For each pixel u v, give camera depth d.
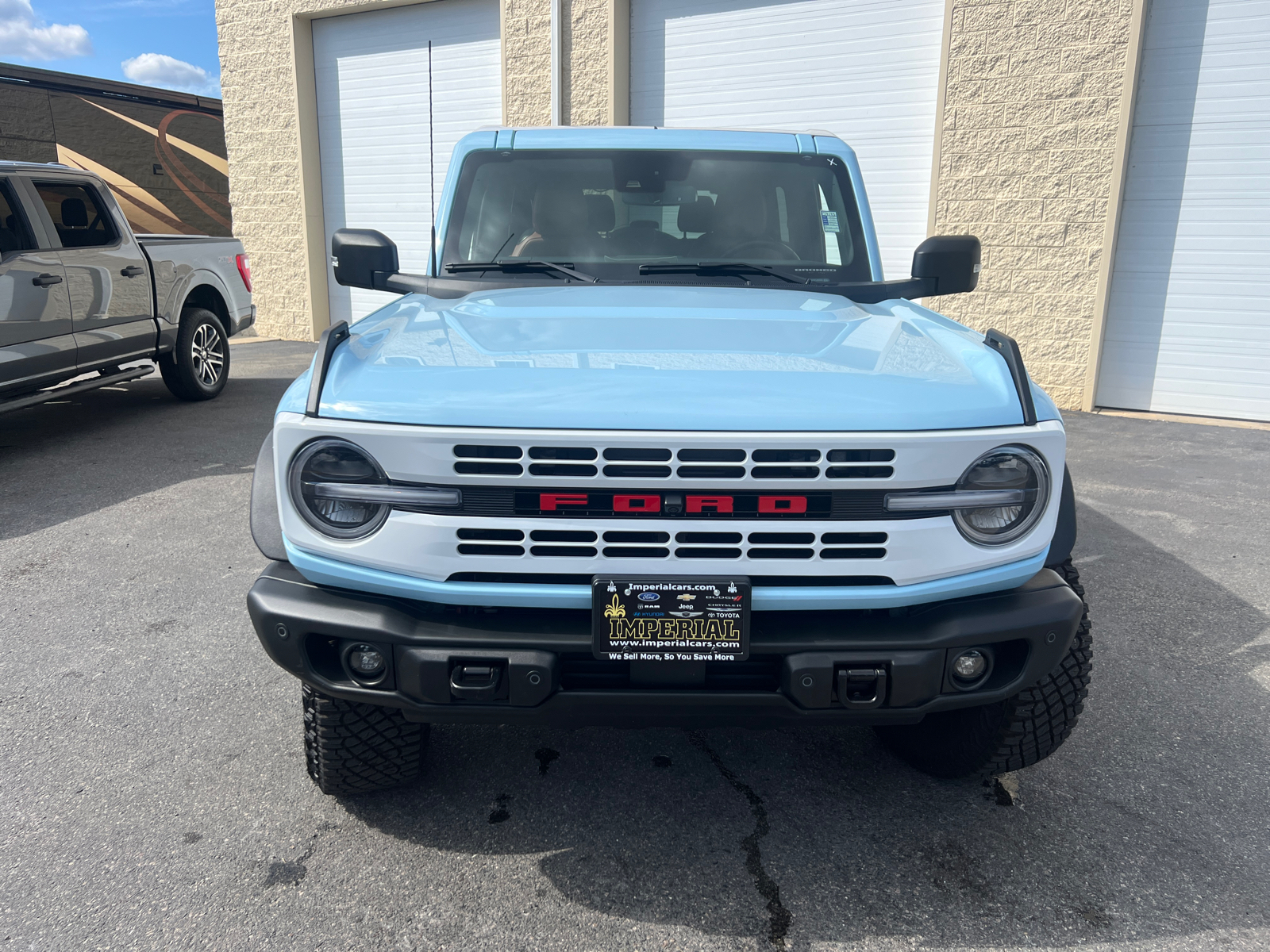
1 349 5.64
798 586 1.93
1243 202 7.61
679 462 1.83
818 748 2.80
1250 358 7.83
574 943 1.98
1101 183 7.90
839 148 3.41
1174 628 3.65
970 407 1.93
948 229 8.52
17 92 15.14
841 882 2.18
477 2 10.78
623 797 2.53
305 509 1.93
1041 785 2.59
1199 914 2.07
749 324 2.37
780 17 9.12
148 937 1.99
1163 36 7.61
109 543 4.59
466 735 2.86
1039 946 1.98
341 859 2.26
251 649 3.44
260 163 12.45
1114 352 8.31
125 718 2.94
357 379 1.96
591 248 3.12
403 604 1.99
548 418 1.83
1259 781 2.61
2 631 3.59
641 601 1.87
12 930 2.01
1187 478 6.00
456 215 3.19
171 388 7.99
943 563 1.93
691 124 9.78
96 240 6.69
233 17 12.11
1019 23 7.93
